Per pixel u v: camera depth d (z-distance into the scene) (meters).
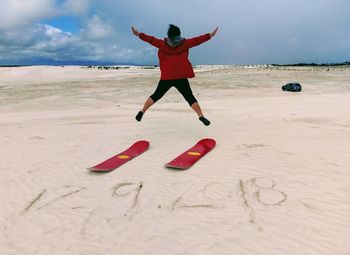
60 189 4.05
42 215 3.49
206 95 20.64
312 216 3.12
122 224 3.23
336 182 3.73
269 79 34.25
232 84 28.14
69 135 6.97
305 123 7.36
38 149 5.83
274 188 3.71
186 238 2.94
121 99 18.64
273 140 5.51
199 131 6.62
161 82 5.01
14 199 3.89
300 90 22.61
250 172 4.15
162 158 4.89
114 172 4.45
